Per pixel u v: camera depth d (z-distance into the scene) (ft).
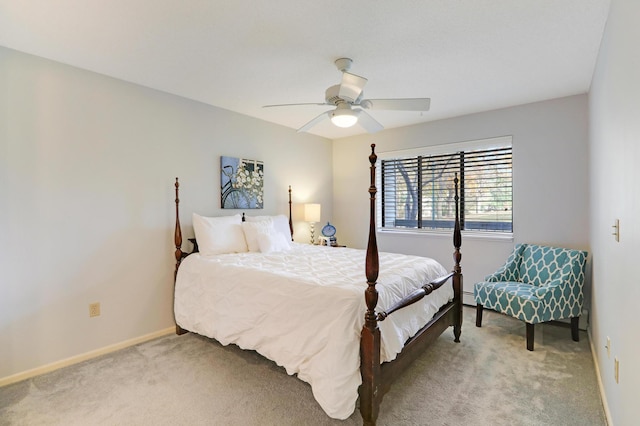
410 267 8.34
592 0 5.66
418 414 6.14
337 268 8.21
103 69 8.45
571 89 10.04
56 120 8.00
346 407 5.51
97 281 8.70
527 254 11.03
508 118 11.77
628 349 4.62
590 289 9.60
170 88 9.79
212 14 6.03
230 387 7.07
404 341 6.79
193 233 10.78
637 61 3.94
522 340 9.46
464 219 13.38
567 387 6.99
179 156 10.46
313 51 7.47
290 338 6.63
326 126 14.39
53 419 6.03
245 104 11.28
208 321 8.63
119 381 7.32
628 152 4.57
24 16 6.04
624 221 4.89
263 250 10.53
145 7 5.79
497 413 6.15
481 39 6.98
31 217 7.65
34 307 7.70
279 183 13.98
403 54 7.64
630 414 4.47
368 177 15.66
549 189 11.07
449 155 13.69
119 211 9.10
